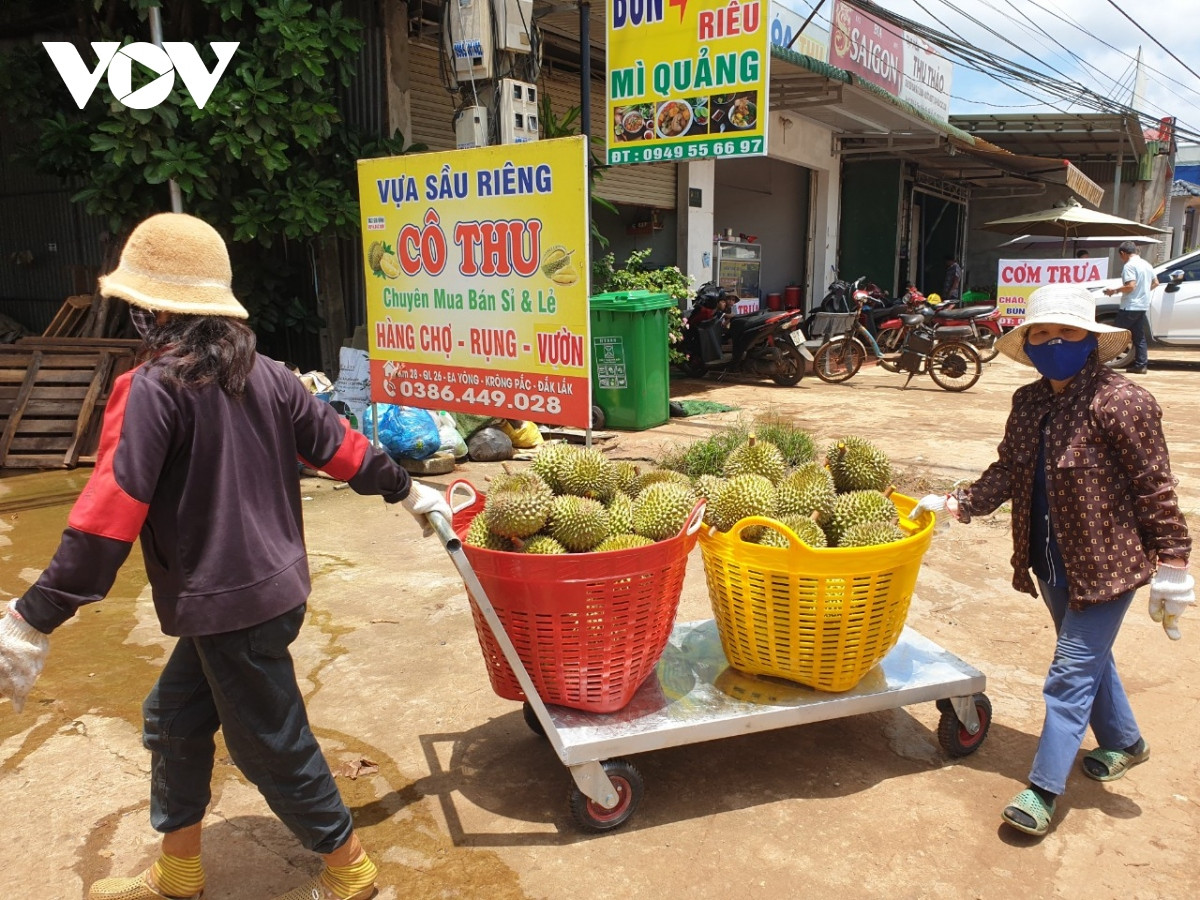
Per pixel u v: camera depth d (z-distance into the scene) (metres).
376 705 3.52
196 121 7.29
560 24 10.08
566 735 2.66
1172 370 13.44
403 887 2.52
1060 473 2.65
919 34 11.09
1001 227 17.00
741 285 15.55
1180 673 3.72
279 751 2.20
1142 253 26.28
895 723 3.40
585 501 2.85
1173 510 2.55
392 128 8.93
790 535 2.68
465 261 5.20
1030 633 4.12
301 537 2.28
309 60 7.38
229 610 2.04
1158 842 2.69
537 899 2.47
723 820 2.81
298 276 9.67
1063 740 2.68
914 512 3.09
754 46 7.75
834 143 16.73
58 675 3.76
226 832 2.78
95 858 2.65
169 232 2.04
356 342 8.48
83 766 3.11
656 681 3.02
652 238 14.21
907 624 4.21
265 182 7.76
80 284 9.71
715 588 2.99
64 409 7.28
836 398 10.71
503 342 5.14
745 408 9.98
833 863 2.61
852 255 18.39
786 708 2.83
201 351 2.01
